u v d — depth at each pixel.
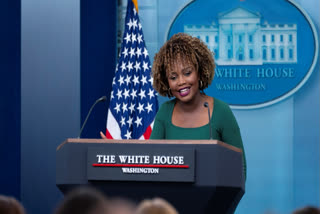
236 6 7.48
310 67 7.34
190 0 7.55
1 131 6.32
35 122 6.53
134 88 7.04
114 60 7.57
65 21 6.57
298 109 7.34
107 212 1.67
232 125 4.20
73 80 6.51
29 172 6.48
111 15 7.49
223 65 7.46
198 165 3.19
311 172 7.28
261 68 7.41
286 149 7.33
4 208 1.98
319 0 7.36
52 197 6.44
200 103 4.28
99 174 3.26
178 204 3.28
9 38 6.46
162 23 7.61
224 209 3.45
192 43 4.38
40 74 6.56
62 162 3.35
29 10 6.61
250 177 7.35
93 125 6.86
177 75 4.26
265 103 7.37
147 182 3.24
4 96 6.38
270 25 7.41
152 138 4.32
